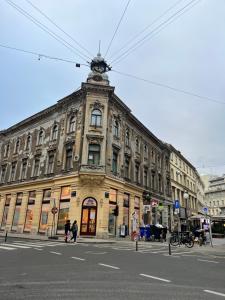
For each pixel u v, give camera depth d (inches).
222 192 3567.9
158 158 1647.4
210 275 321.1
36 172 1258.6
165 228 1040.2
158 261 430.0
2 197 1414.9
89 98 1111.0
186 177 2162.9
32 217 1179.3
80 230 962.7
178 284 264.5
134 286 248.1
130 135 1314.0
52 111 1268.5
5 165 1494.8
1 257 413.4
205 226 944.9
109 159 1091.3
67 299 202.4
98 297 208.8
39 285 243.1
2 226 1347.2
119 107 1221.7
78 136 1083.9
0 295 209.8
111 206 1069.1
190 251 657.0
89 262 386.3
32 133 1370.6
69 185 1052.5
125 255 496.7
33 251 506.6
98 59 1164.5
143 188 1374.3
